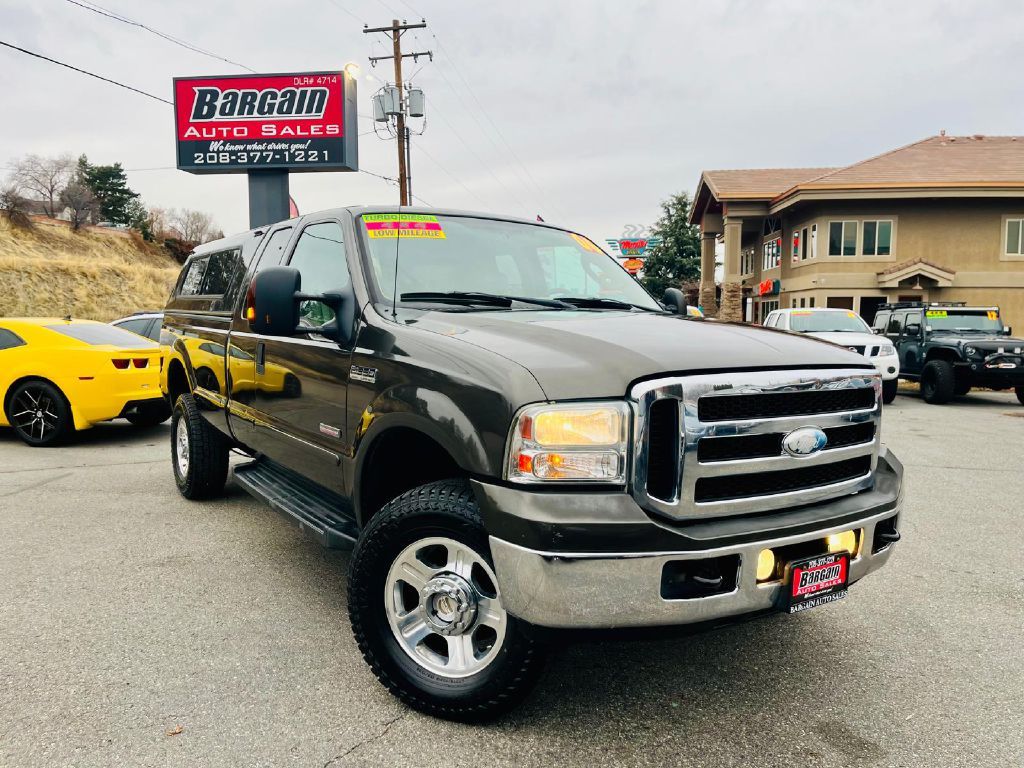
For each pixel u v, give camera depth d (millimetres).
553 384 2268
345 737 2498
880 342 13094
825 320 14219
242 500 5652
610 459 2203
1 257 34188
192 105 19469
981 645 3271
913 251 26031
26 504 5520
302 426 3502
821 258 26438
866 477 2734
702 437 2273
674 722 2613
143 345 8672
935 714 2682
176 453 5816
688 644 3258
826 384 2514
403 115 27594
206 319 4973
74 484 6203
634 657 3125
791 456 2439
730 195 29312
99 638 3238
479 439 2336
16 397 8047
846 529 2494
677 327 2852
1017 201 25516
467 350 2539
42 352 7930
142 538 4688
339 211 3682
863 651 3201
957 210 25828
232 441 5105
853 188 25281
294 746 2443
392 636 2691
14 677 2881
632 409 2217
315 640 3244
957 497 5992
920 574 4180
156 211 80062
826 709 2711
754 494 2420
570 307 3344
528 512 2188
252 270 4387
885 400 13453
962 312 14453
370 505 3020
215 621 3436
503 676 2447
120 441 8523
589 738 2508
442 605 2594
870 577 4133
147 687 2814
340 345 3146
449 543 2529
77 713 2623
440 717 2604
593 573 2148
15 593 3750
